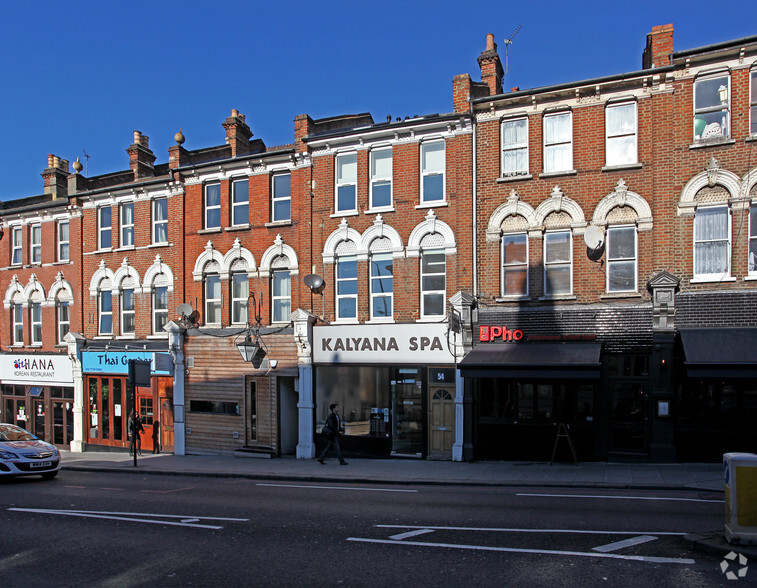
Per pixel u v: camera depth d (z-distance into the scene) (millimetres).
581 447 17250
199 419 22984
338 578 7262
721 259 16234
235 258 22688
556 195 17922
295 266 21453
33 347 27984
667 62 17016
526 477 15086
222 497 13375
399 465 18000
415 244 19609
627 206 17281
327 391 20656
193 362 23203
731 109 16250
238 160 22500
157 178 24406
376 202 20469
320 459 18938
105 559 8352
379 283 20266
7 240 29078
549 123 18375
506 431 17984
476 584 6902
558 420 17516
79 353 26016
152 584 7246
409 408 19516
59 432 27047
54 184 28172
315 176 21297
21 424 28172
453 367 18828
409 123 19641
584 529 9328
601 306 17250
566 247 17984
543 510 10961
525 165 18578
